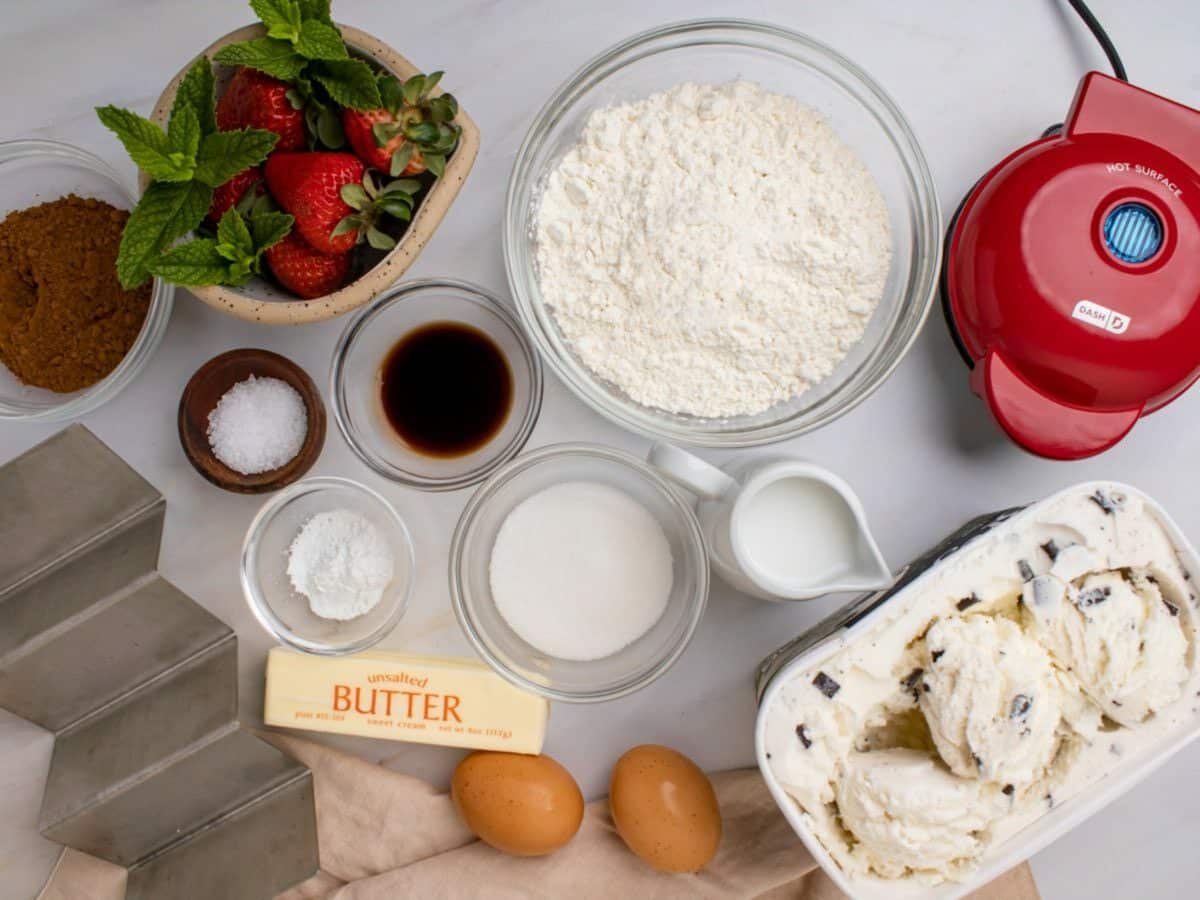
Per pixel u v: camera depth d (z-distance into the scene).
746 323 0.95
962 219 0.98
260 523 1.05
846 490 0.88
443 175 0.86
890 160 1.01
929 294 0.98
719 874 1.04
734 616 1.07
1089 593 0.84
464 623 1.01
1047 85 1.06
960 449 1.06
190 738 0.98
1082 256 0.90
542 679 1.05
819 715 0.83
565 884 1.04
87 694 1.03
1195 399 1.07
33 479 0.93
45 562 0.99
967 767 0.83
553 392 1.08
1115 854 1.09
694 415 1.01
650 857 0.99
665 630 1.06
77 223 1.01
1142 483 1.07
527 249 1.00
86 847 1.02
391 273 0.86
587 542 1.05
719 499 0.93
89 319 1.00
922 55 1.05
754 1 1.04
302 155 0.85
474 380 1.08
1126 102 0.92
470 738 1.01
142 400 1.06
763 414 1.02
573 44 1.04
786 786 0.83
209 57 0.84
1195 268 0.90
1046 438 0.94
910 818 0.81
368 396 1.09
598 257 0.97
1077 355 0.91
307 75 0.84
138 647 1.00
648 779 0.99
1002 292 0.92
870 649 0.84
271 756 1.01
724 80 1.03
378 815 1.04
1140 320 0.89
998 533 0.84
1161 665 0.83
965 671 0.81
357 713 1.02
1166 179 0.90
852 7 1.05
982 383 0.96
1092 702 0.85
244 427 1.01
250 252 0.85
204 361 1.06
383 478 1.08
